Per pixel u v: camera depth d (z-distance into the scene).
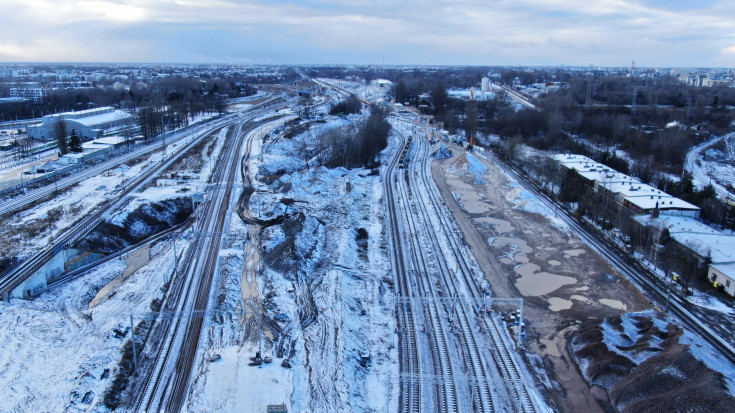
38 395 44.88
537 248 83.69
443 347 55.91
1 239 75.19
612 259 77.94
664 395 44.59
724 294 66.31
